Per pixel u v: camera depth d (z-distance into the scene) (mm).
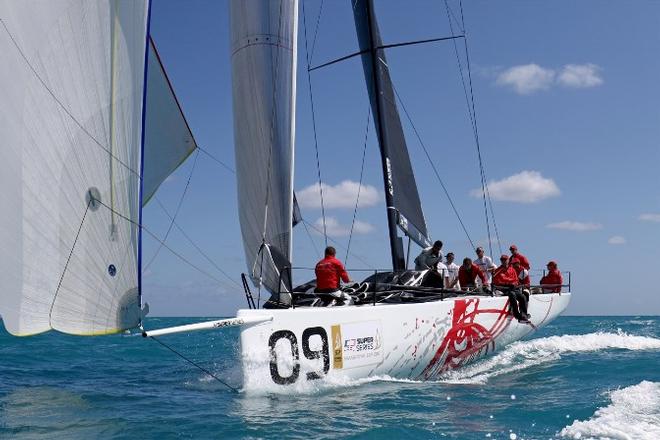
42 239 5559
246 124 7496
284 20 7574
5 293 5578
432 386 7027
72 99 5539
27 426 5125
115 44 5660
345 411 5562
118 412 5629
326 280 7191
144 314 5676
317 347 6457
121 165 5680
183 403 6035
